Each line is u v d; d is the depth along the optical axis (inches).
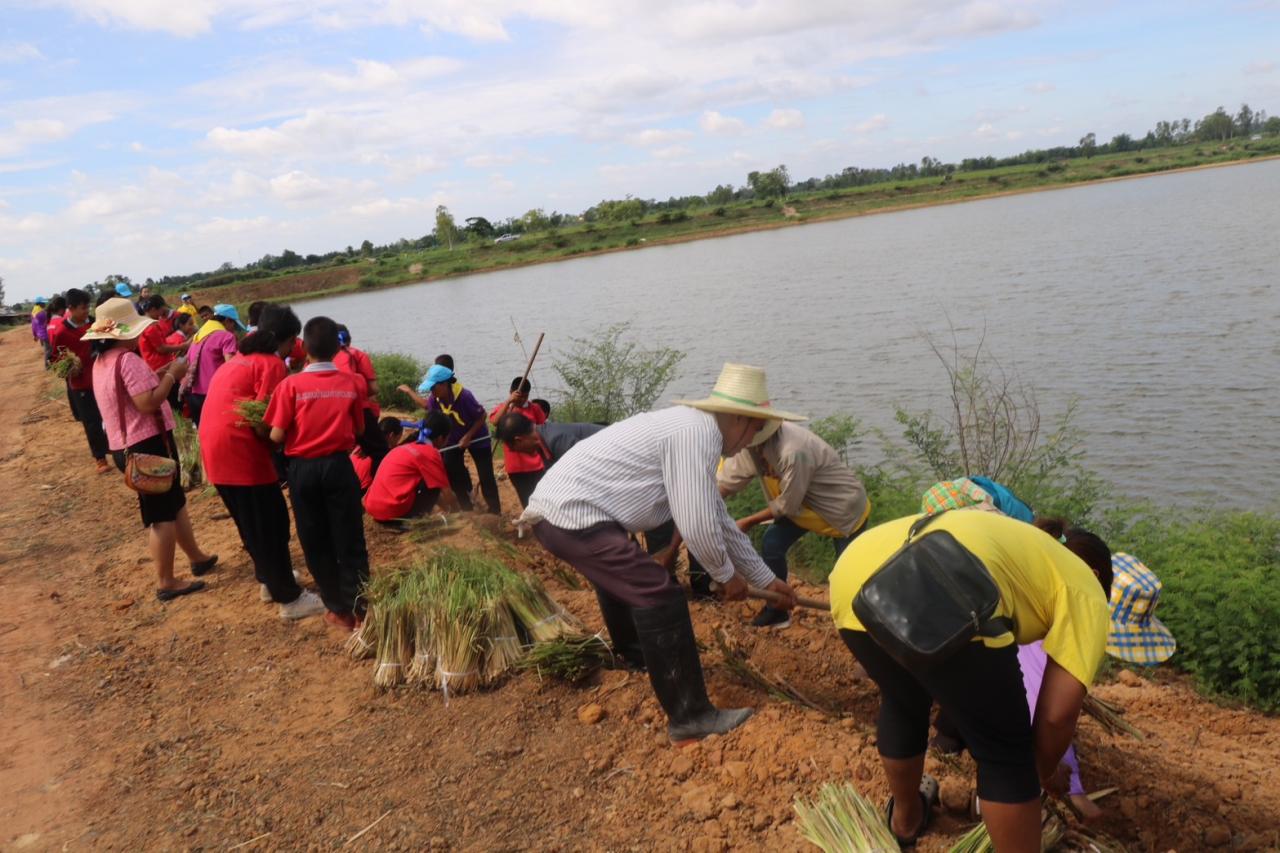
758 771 151.3
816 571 307.9
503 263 4503.0
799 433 217.2
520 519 167.6
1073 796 149.9
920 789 138.3
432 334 1663.4
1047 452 392.8
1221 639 231.0
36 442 553.0
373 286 4131.4
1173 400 646.5
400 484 305.0
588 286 2468.0
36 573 302.4
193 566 281.0
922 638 104.9
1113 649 167.6
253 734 185.5
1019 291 1296.8
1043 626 113.9
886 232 3213.6
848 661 214.4
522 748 169.8
